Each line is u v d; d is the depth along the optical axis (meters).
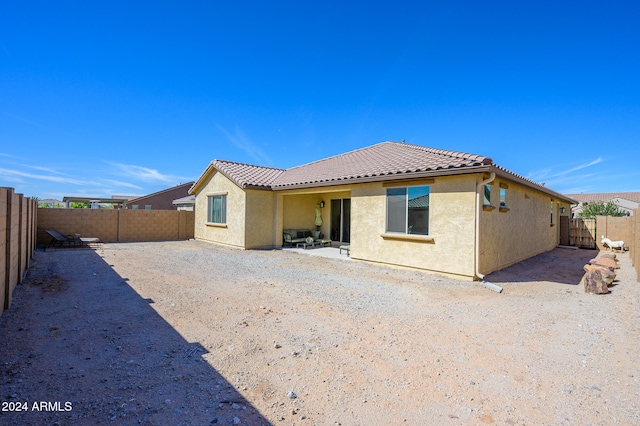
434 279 9.60
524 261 13.30
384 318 6.01
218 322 5.65
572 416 3.16
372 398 3.44
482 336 5.18
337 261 12.86
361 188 12.62
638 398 3.47
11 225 6.14
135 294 7.36
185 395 3.40
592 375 3.97
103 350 4.44
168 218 21.38
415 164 11.24
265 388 3.58
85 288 7.77
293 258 13.58
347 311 6.38
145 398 3.32
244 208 16.20
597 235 19.45
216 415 3.08
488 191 10.27
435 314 6.29
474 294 7.91
